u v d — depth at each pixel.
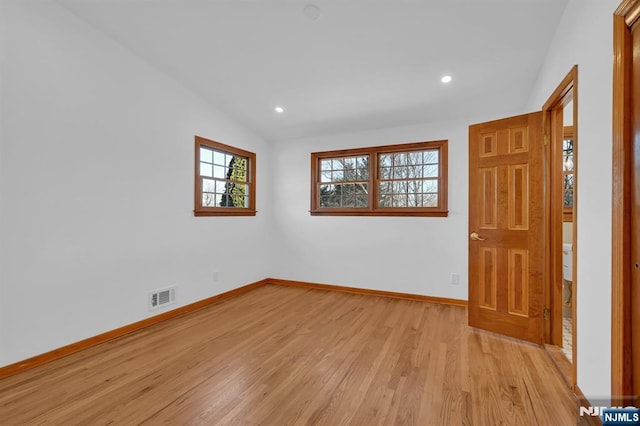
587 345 1.63
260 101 3.60
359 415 1.60
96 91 2.55
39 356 2.18
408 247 3.83
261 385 1.89
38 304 2.19
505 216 2.66
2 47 2.01
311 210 4.46
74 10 2.36
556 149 2.43
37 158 2.19
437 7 2.09
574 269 1.80
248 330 2.81
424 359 2.23
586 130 1.65
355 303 3.66
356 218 4.15
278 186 4.73
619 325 1.30
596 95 1.53
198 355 2.31
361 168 4.23
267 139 4.75
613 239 1.34
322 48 2.61
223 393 1.81
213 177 3.84
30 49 2.14
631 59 1.26
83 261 2.46
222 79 3.21
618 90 1.29
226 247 3.94
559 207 2.43
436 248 3.68
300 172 4.57
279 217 4.73
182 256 3.33
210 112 3.69
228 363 2.18
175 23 2.45
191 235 3.45
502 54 2.51
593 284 1.56
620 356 1.29
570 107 3.11
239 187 4.27
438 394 1.79
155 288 3.03
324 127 4.18
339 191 4.37
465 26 2.23
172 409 1.66
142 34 2.60
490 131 2.74
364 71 2.89
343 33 2.41
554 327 2.41
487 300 2.76
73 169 2.40
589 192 1.62
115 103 2.70
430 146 3.74
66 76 2.35
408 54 2.60
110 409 1.66
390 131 3.97
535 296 2.49
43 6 2.21
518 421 1.55
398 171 4.00
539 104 2.67
